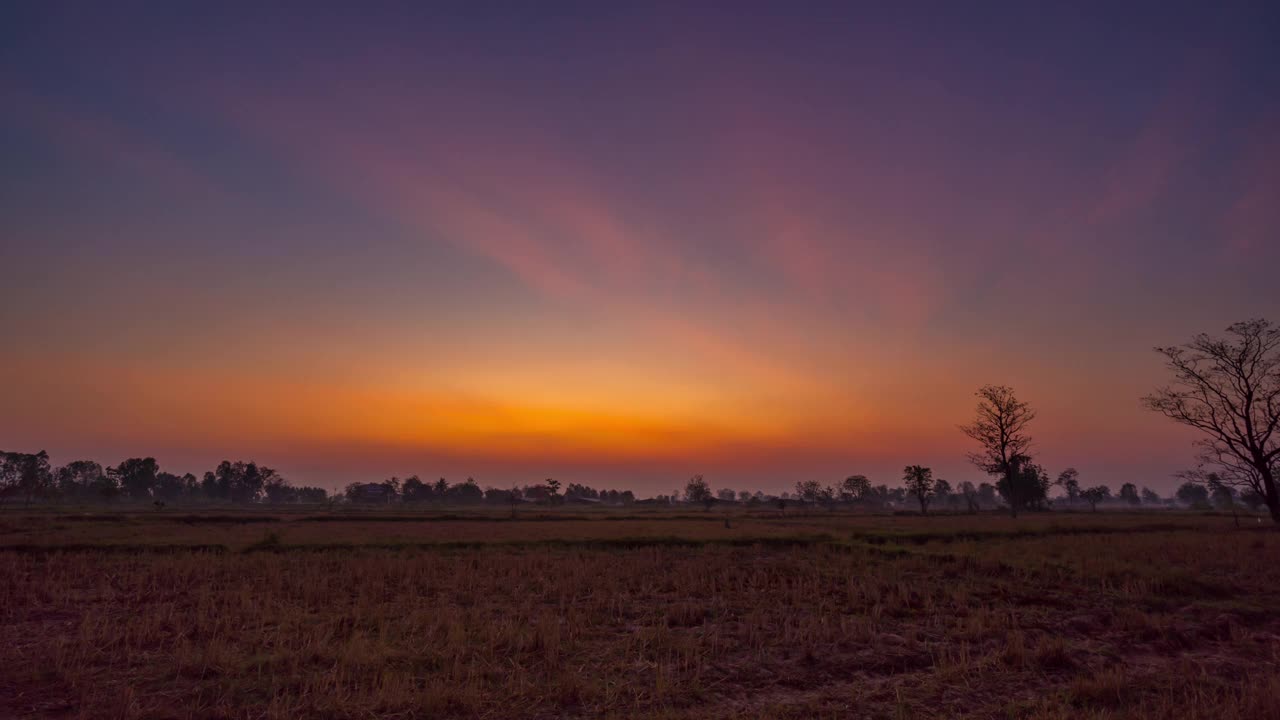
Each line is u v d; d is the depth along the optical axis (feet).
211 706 33.14
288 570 78.38
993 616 54.95
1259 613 57.67
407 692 35.06
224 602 58.29
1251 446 173.99
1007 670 41.78
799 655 44.04
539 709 33.96
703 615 56.18
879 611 56.49
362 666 39.24
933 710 35.24
